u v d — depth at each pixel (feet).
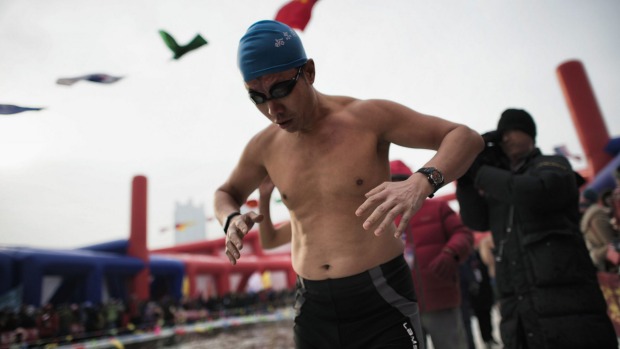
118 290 63.16
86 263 56.70
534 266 5.69
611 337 5.31
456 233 8.51
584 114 58.03
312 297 4.42
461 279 12.46
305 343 4.57
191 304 65.98
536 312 5.61
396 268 4.31
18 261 48.75
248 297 79.71
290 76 3.98
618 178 11.91
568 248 5.58
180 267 77.77
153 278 78.89
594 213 9.98
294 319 4.76
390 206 3.31
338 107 4.62
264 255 108.58
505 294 6.20
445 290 8.45
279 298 91.20
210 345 30.14
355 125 4.38
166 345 35.76
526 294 5.74
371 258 4.20
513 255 5.97
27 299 47.88
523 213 5.89
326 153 4.35
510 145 6.45
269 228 6.23
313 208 4.41
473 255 14.70
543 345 5.48
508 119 6.45
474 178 6.46
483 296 15.29
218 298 72.84
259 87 3.96
